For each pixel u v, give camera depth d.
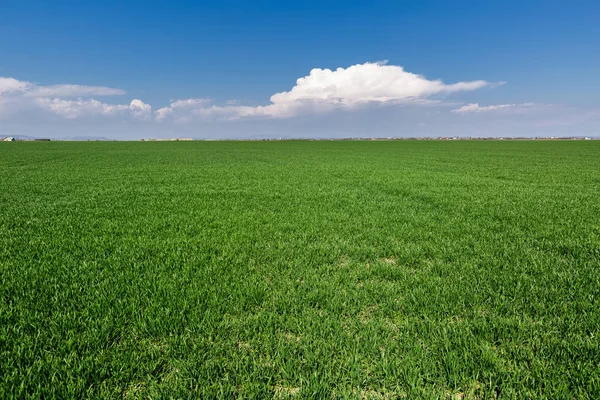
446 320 3.46
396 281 4.65
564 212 9.32
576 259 5.45
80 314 3.60
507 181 17.31
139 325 3.34
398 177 19.14
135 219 8.48
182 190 13.73
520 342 3.09
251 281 4.51
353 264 5.33
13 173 20.12
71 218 8.48
